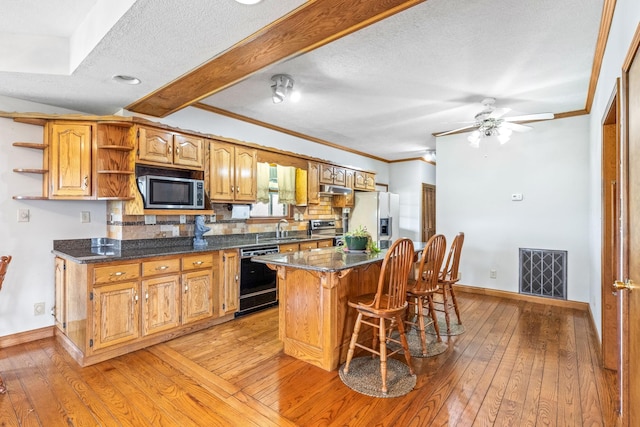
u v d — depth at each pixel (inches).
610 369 98.2
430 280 115.8
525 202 178.1
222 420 75.5
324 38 80.3
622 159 67.4
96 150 116.0
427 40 95.9
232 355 108.7
